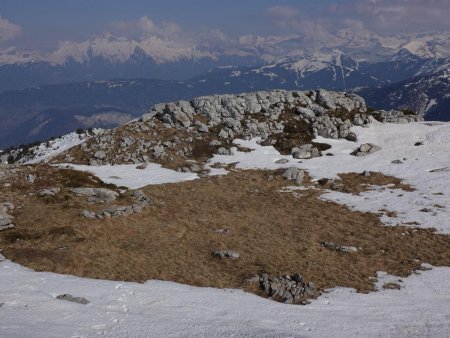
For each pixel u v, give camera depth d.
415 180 74.25
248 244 49.56
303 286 38.34
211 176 81.62
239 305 34.31
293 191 73.38
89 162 89.56
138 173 83.44
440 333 29.77
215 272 41.72
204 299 35.22
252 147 95.88
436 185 70.62
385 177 77.25
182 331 28.52
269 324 30.66
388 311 34.00
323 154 91.38
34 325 27.52
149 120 107.19
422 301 36.09
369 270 42.94
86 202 61.16
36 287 35.44
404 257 46.28
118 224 54.03
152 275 40.44
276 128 102.25
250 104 108.88
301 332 29.38
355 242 50.84
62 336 25.91
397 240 51.25
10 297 32.72
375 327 30.84
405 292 38.03
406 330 30.34
